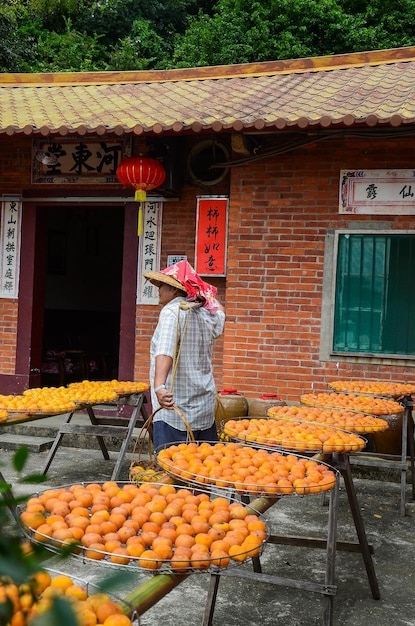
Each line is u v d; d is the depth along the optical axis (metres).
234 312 7.44
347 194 7.11
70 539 2.08
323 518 5.27
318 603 3.77
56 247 12.80
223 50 16.48
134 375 8.15
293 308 7.27
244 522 2.52
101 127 6.98
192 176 7.91
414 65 8.77
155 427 4.18
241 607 3.69
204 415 4.20
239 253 7.44
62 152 8.30
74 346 13.17
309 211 7.23
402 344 6.95
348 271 7.11
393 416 6.45
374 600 3.83
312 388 7.21
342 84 8.25
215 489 2.92
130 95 8.95
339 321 7.15
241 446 3.56
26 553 1.19
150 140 7.54
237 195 7.45
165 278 4.18
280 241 7.32
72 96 9.18
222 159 7.95
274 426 3.97
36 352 8.70
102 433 6.02
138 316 8.14
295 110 7.07
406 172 6.92
